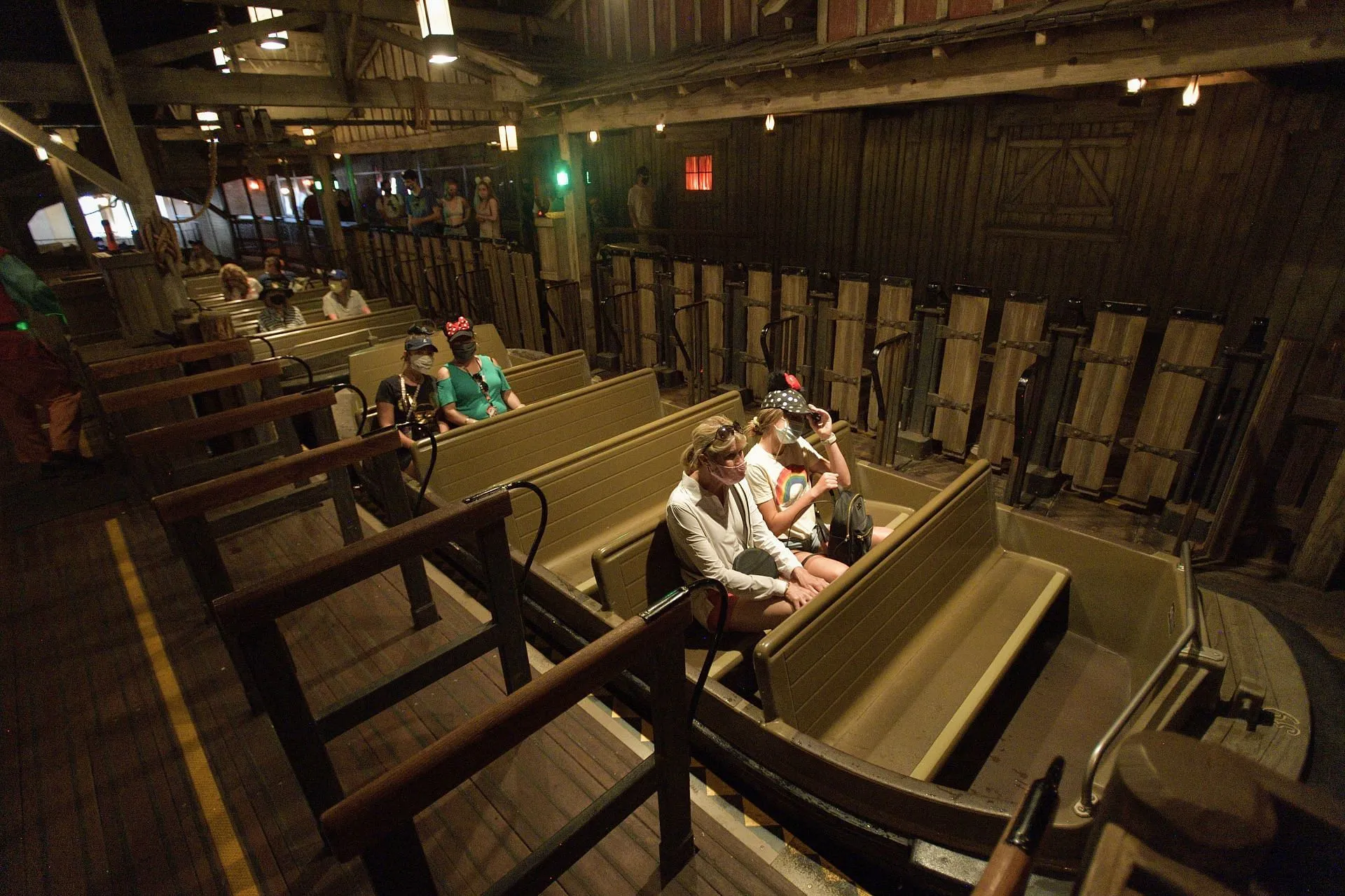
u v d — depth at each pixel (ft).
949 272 31.55
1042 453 16.10
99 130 34.37
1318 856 1.76
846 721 8.28
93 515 15.20
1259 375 12.44
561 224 29.25
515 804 7.66
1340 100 12.32
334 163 64.90
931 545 10.03
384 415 15.26
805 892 6.82
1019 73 14.25
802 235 36.19
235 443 17.58
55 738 9.04
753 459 10.82
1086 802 6.21
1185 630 7.46
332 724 6.76
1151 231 25.53
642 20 30.55
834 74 17.74
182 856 7.35
